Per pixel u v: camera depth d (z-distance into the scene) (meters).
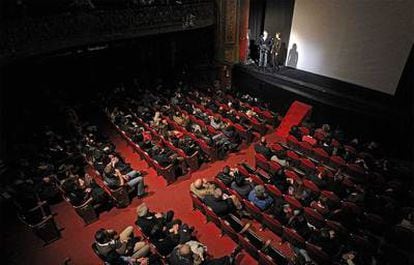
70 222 8.21
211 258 7.00
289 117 12.80
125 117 11.67
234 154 10.95
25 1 10.66
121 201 8.45
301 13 14.05
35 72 14.11
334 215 7.20
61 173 9.38
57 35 10.62
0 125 10.38
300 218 6.91
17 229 8.09
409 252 6.29
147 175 9.89
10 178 9.20
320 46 13.87
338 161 9.29
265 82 14.66
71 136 11.46
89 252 7.36
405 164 9.54
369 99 11.81
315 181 8.40
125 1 12.95
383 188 8.20
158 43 17.34
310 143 10.38
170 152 9.62
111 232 6.42
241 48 15.78
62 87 15.51
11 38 9.35
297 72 14.77
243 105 13.14
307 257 6.12
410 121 10.35
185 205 8.62
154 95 14.48
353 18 12.39
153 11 13.07
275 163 9.02
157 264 6.23
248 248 6.84
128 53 17.14
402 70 11.52
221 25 15.22
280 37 15.41
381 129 11.15
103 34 11.92
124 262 6.27
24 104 13.20
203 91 15.30
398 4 11.01
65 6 11.26
